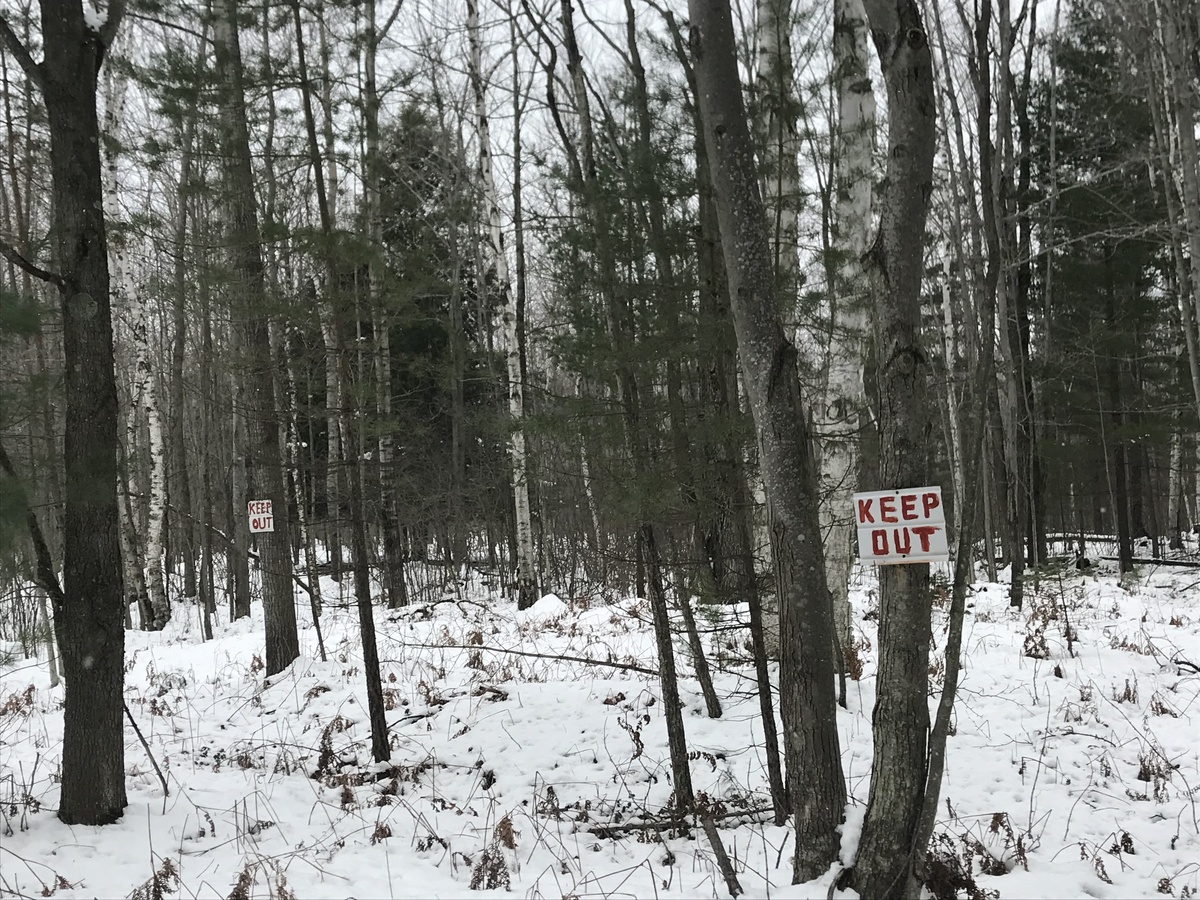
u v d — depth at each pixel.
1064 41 17.59
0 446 5.07
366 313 7.00
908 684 3.65
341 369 7.09
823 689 4.11
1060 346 18.81
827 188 6.84
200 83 7.70
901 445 3.68
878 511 3.68
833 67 7.68
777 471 4.17
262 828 5.34
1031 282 18.67
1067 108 17.34
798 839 4.14
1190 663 8.40
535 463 6.23
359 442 7.11
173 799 5.76
